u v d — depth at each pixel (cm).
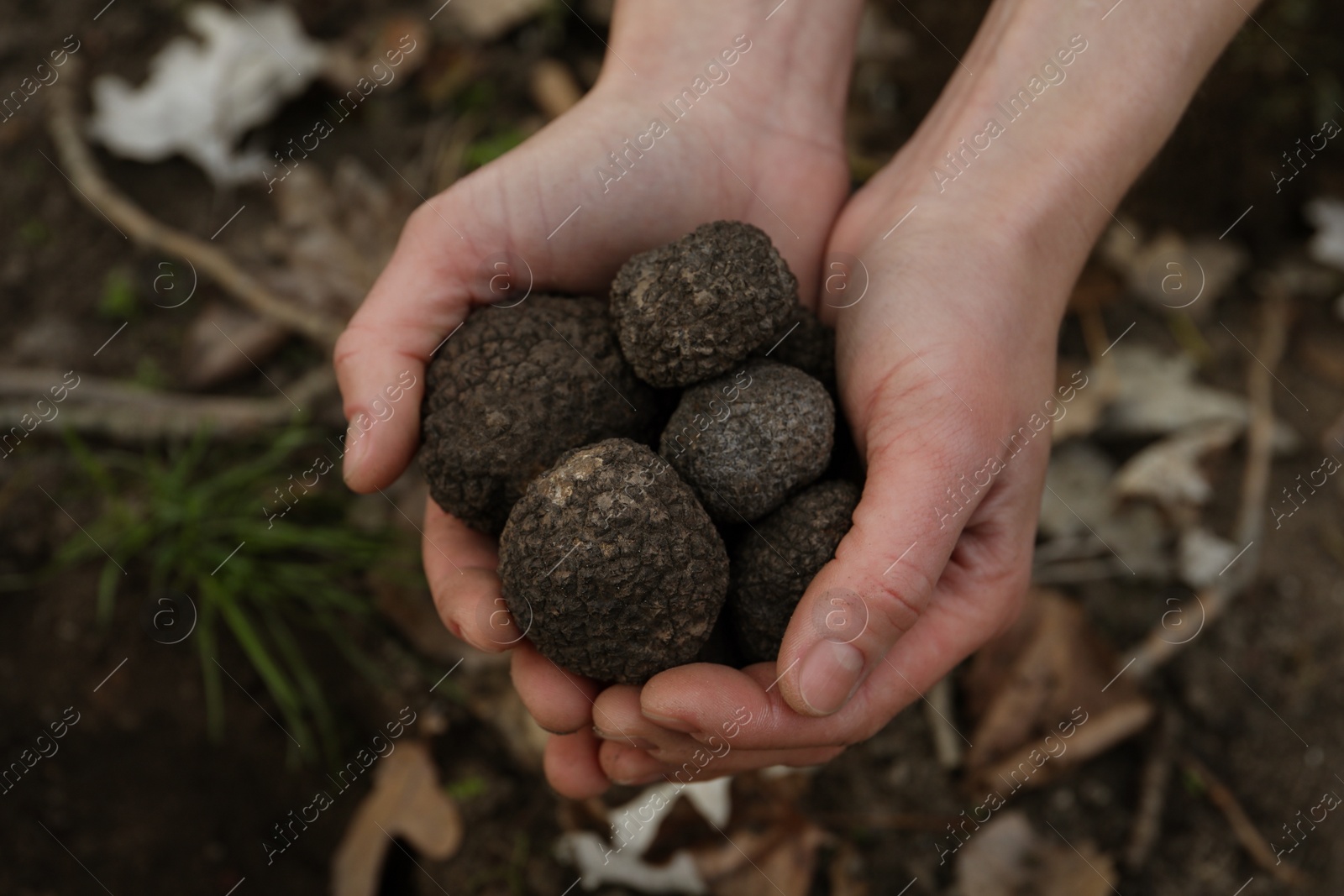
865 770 48
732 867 46
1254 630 51
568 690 38
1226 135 57
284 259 54
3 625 48
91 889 45
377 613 49
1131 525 52
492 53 60
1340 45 57
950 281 40
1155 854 48
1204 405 54
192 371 53
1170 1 41
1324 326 58
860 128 61
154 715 47
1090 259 57
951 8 60
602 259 43
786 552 38
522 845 47
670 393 40
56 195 56
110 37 58
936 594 41
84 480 51
